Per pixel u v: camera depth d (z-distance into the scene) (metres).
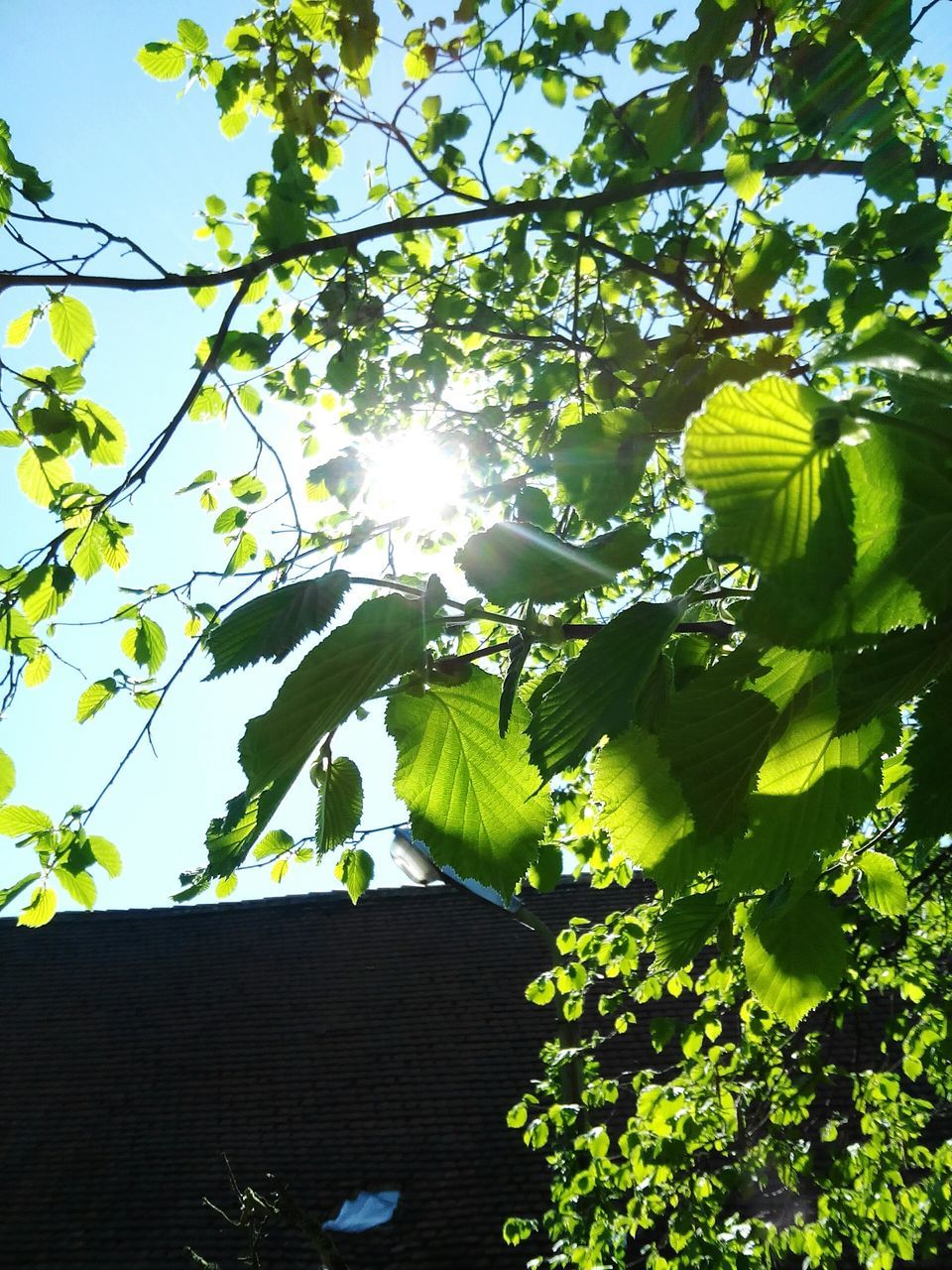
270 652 0.68
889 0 2.78
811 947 1.11
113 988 12.42
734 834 0.82
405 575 0.91
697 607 0.94
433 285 5.28
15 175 2.50
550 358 5.28
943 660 0.64
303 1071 10.62
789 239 2.60
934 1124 7.47
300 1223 5.05
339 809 0.88
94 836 2.39
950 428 0.57
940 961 4.80
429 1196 8.96
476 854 0.85
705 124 2.79
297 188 3.67
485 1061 10.20
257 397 3.92
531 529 0.69
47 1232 9.49
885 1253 4.43
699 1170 4.65
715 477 0.54
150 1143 10.25
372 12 3.47
